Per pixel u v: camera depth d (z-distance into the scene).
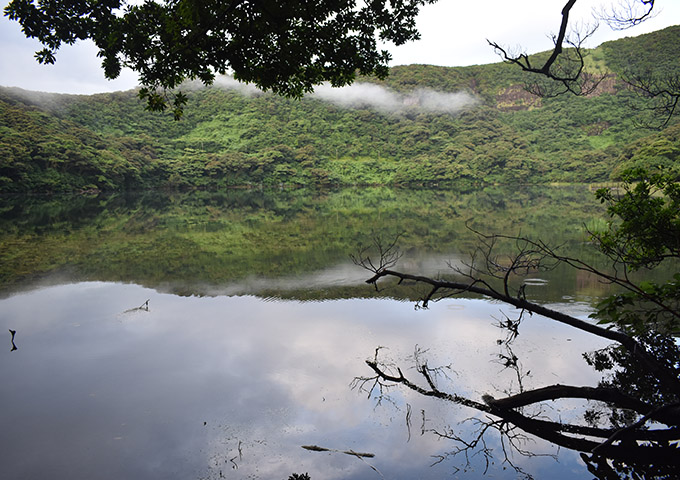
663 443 3.68
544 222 22.44
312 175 106.69
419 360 5.34
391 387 4.65
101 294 8.76
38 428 3.87
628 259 5.11
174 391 4.56
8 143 55.84
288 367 5.16
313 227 21.39
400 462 3.42
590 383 4.69
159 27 4.98
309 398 4.42
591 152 107.38
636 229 4.82
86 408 4.21
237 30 4.99
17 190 56.00
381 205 38.84
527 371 5.01
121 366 5.18
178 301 8.21
